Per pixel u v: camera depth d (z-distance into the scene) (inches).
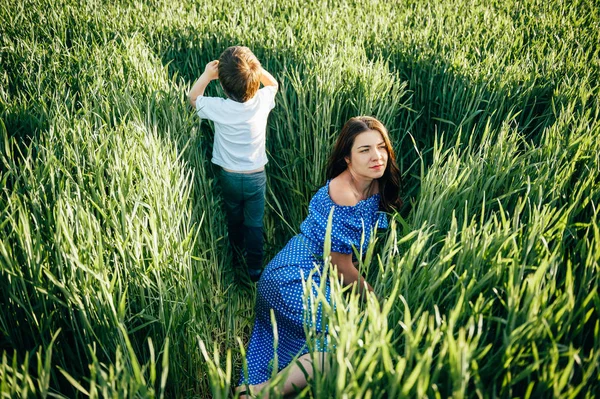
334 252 90.8
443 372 58.6
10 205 76.0
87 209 75.3
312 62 136.3
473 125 129.4
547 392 55.6
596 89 123.6
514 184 93.5
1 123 98.3
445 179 93.4
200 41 153.3
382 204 97.7
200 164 114.5
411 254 69.9
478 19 178.1
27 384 56.9
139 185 86.7
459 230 90.8
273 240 134.4
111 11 178.4
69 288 69.0
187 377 84.6
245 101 105.1
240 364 98.4
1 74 129.0
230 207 116.3
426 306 69.9
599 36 155.6
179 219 88.6
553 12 179.9
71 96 119.6
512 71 131.6
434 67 136.3
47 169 84.7
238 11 178.1
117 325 67.2
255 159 111.2
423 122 139.9
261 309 94.7
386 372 53.1
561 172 89.5
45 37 160.1
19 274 68.8
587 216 87.4
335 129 126.1
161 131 115.0
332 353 59.0
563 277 72.9
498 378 60.4
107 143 93.7
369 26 166.2
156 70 131.9
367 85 126.1
